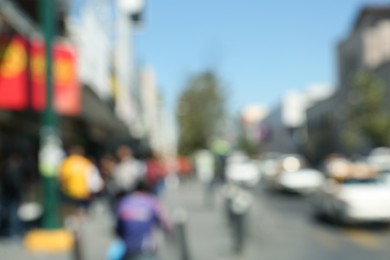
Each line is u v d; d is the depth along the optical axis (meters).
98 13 27.62
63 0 19.27
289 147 118.75
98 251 12.86
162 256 9.52
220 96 75.56
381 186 19.03
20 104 15.90
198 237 15.61
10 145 20.34
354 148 67.12
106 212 21.48
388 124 55.84
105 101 29.02
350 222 19.23
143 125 67.81
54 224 14.18
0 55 15.85
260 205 26.47
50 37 14.59
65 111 16.86
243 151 116.81
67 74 16.95
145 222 7.51
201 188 42.16
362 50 70.88
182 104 76.31
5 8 15.38
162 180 29.70
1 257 12.38
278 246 14.34
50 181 14.44
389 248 14.31
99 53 26.62
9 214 14.76
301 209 24.92
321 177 34.91
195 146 75.56
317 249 14.05
